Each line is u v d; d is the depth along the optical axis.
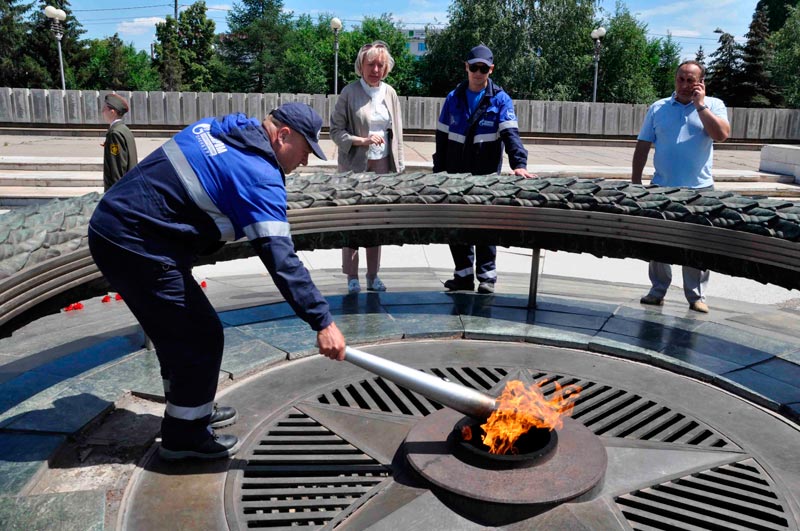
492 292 4.62
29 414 2.75
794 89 44.62
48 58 57.88
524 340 3.72
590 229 3.78
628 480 2.30
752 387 3.06
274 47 67.12
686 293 4.50
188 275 2.27
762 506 2.20
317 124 2.29
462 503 2.11
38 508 2.12
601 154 18.45
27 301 2.48
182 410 2.38
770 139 21.81
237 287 5.18
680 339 3.69
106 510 2.19
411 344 3.63
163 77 68.25
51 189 11.29
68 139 18.88
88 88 61.38
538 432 2.46
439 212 3.89
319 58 58.72
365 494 2.22
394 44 57.50
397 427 2.67
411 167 13.17
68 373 3.20
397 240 3.90
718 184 13.25
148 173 2.17
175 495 2.27
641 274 6.34
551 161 16.08
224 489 2.30
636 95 49.16
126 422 2.78
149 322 2.27
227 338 3.62
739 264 3.40
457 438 2.41
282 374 3.21
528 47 41.56
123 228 2.15
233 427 2.70
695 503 2.19
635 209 3.66
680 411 2.87
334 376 3.19
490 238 3.96
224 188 2.12
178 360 2.31
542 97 41.62
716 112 4.33
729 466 2.43
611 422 2.76
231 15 70.31
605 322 3.96
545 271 6.33
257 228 2.11
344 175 4.10
